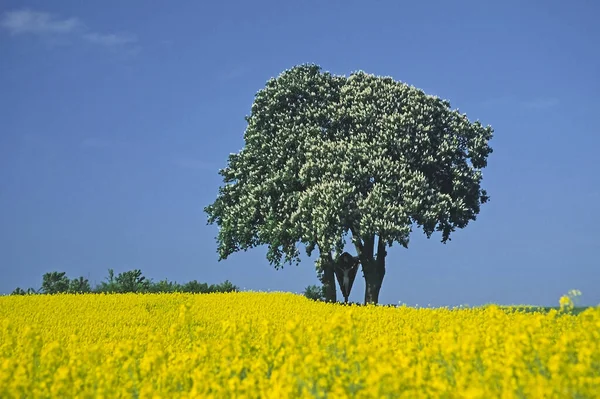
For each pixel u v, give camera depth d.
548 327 14.58
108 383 9.98
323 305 27.38
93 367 11.44
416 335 14.09
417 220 34.59
